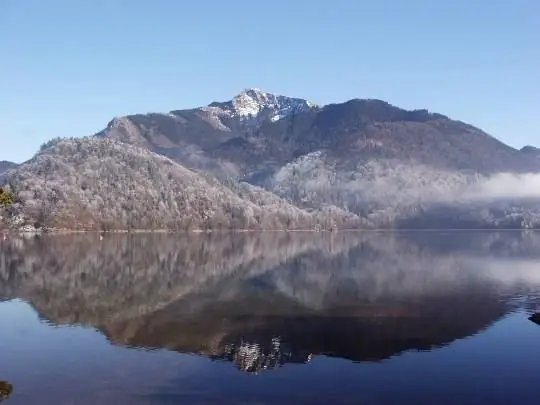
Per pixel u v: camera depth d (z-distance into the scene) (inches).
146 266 3870.6
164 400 1203.2
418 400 1211.9
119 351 1581.0
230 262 4293.8
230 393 1246.3
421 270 3700.8
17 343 1659.7
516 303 2365.9
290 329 1877.5
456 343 1683.1
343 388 1282.0
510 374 1381.6
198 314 2134.6
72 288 2773.1
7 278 3127.5
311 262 4360.2
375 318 2057.1
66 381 1316.4
